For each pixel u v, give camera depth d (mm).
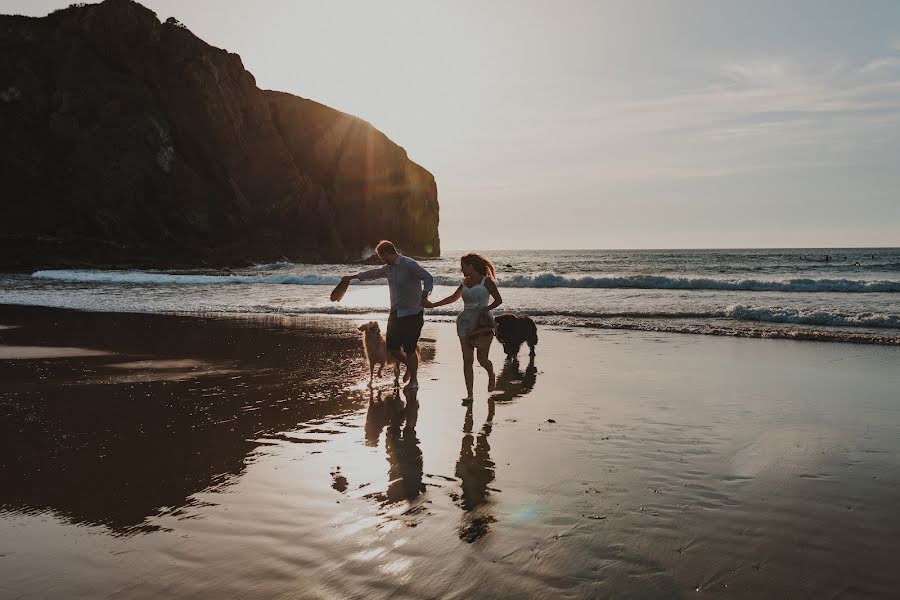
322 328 12953
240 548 3135
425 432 5418
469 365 6742
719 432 5352
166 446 4926
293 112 90688
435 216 113438
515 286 24672
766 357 9320
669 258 92250
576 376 8016
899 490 3943
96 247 54344
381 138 100312
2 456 4637
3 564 2947
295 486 4059
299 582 2793
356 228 92500
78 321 14023
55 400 6500
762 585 2760
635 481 4160
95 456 4656
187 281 30047
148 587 2740
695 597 2662
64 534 3295
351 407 6359
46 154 61281
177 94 70625
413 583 2787
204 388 7184
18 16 68062
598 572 2891
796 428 5469
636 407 6312
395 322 7078
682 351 9953
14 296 20859
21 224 58000
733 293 20375
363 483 4129
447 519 3521
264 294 22438
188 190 65938
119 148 62000
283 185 77000
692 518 3521
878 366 8547
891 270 45781
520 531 3352
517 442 5109
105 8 68625
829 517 3518
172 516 3541
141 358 9164
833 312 14039
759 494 3896
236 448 4902
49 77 63938
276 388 7242
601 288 23219
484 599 2656
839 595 2666
